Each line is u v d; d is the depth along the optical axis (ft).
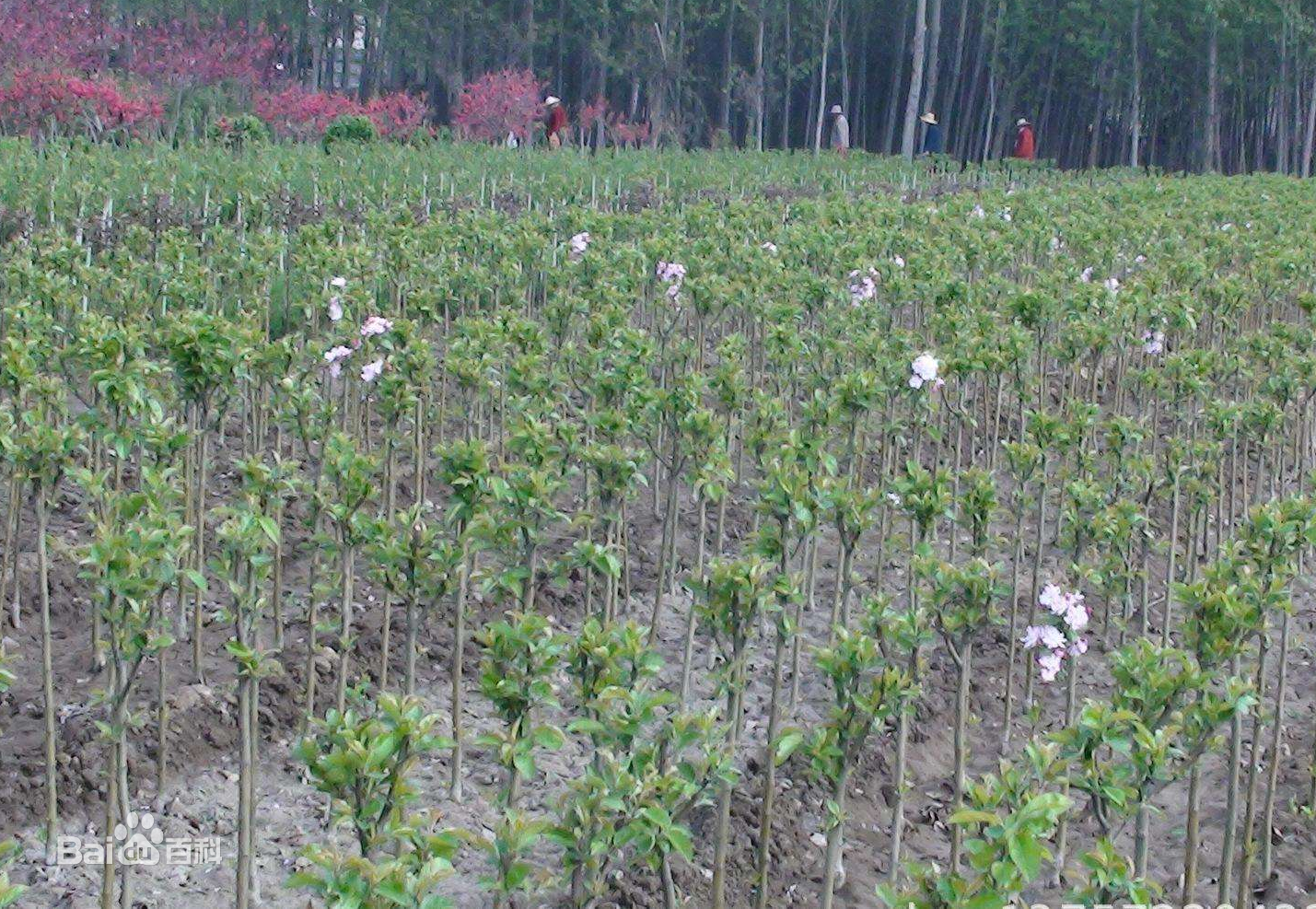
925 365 28.37
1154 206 72.38
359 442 33.65
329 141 101.24
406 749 15.08
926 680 26.76
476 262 44.78
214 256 41.45
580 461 33.19
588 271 40.73
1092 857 15.35
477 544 22.94
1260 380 42.86
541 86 139.33
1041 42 213.46
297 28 179.11
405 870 13.39
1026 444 28.45
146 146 86.99
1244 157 222.28
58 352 28.07
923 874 14.38
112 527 21.67
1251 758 20.76
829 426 31.22
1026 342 33.78
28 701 22.98
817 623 28.45
